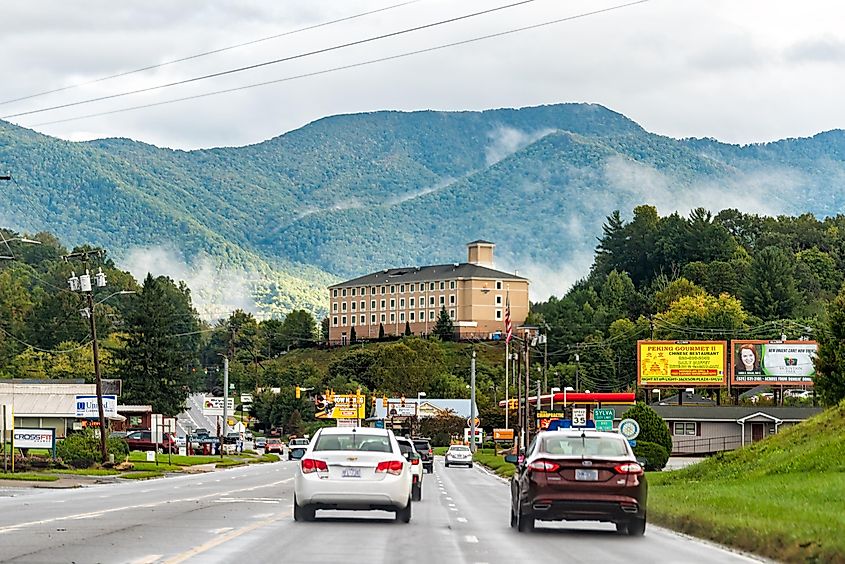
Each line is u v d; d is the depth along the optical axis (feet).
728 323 579.89
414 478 140.87
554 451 88.53
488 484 202.90
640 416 238.27
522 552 74.02
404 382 649.61
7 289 638.94
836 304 207.92
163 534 80.79
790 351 356.59
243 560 64.39
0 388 386.93
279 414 611.06
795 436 156.76
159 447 355.97
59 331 604.08
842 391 203.21
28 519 95.50
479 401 568.82
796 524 81.10
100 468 234.38
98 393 239.91
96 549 69.51
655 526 99.45
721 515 92.94
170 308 519.60
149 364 495.00
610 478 86.48
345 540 78.69
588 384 561.43
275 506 117.39
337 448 95.61
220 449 386.52
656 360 360.89
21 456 228.63
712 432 357.00
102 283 240.32
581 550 76.13
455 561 67.05
